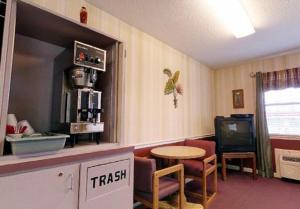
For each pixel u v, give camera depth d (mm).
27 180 960
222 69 4387
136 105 2471
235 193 2734
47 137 1112
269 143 3541
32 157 1050
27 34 1527
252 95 3924
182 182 1953
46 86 1676
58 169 1076
